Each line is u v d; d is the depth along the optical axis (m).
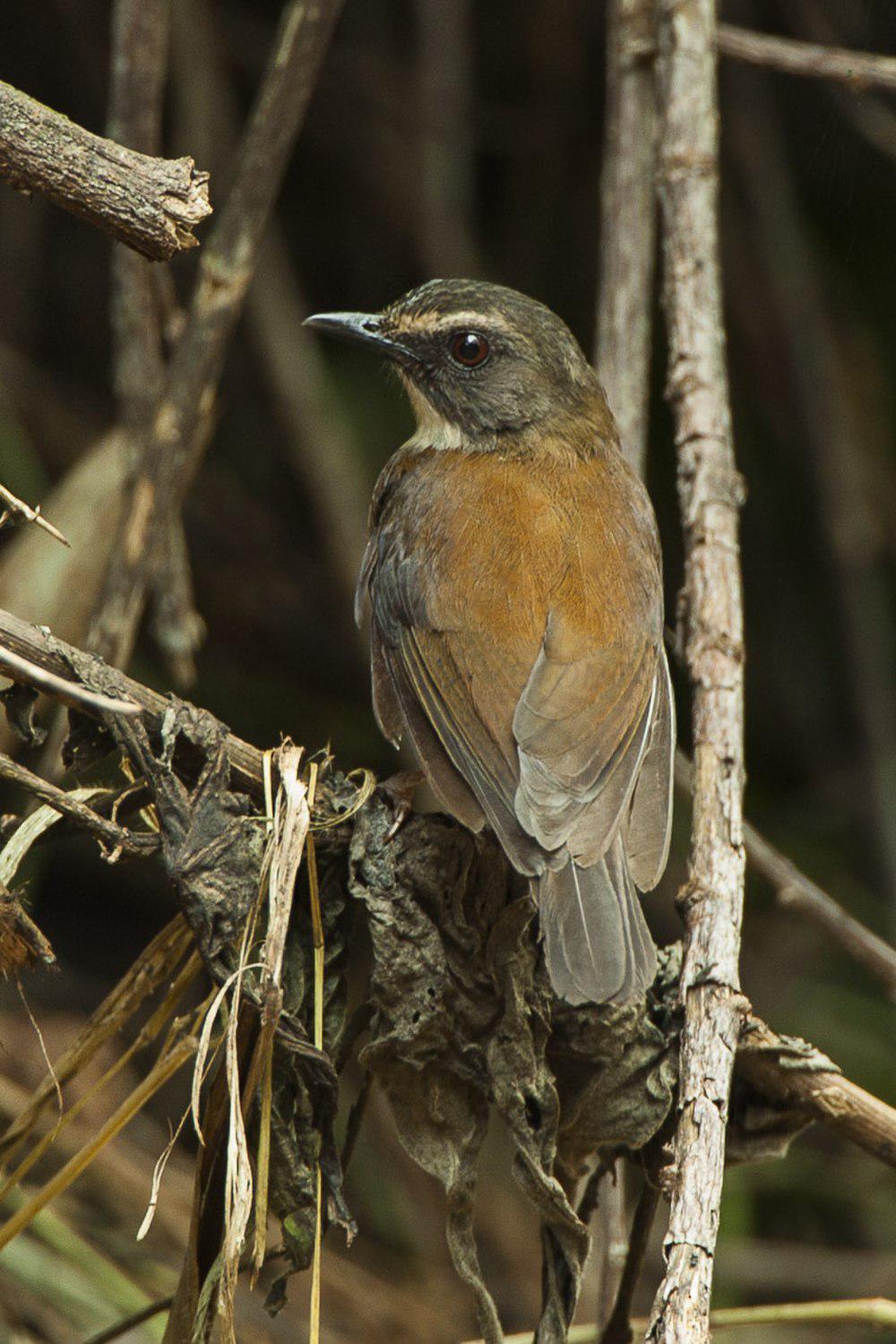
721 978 6.70
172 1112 11.94
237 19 17.38
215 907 6.43
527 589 8.13
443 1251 12.02
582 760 7.45
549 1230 6.75
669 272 9.51
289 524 16.81
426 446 9.80
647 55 10.73
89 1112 11.15
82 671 6.54
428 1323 11.48
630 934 6.76
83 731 6.68
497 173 17.52
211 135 15.97
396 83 17.30
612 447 9.62
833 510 15.76
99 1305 9.26
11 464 14.54
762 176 15.96
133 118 10.51
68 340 16.86
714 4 10.15
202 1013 6.84
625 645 7.98
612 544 8.50
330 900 6.93
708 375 9.16
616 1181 7.86
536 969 6.84
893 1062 13.38
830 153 15.05
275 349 15.79
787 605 16.64
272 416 17.05
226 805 6.52
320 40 9.92
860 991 13.94
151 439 9.86
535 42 17.31
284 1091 6.59
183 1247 9.84
